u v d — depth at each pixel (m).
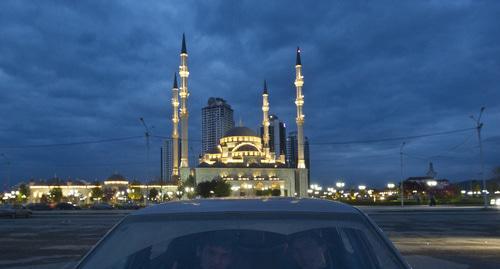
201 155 177.50
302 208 3.88
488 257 18.58
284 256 3.33
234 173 148.12
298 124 151.62
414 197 125.38
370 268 3.29
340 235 3.55
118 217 61.38
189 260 3.31
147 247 3.46
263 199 4.25
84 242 26.73
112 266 3.33
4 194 161.50
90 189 181.38
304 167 151.62
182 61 143.12
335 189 168.12
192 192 134.50
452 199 107.31
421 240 26.20
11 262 18.30
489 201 100.94
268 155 160.00
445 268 15.63
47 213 75.69
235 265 3.25
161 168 102.88
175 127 161.88
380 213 63.50
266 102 170.12
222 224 3.63
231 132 165.00
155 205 4.17
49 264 17.70
